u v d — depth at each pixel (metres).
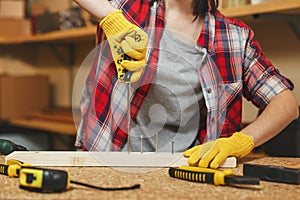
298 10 1.98
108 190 1.05
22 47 4.34
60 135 3.79
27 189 1.05
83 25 3.15
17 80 3.81
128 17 1.52
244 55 1.61
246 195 1.03
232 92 1.60
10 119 3.70
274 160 1.42
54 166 1.30
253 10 2.03
